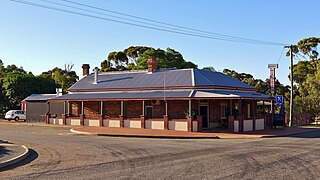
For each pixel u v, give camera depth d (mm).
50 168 12586
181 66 68688
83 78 44656
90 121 38062
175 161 14023
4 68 83125
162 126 32812
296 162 13648
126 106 37812
